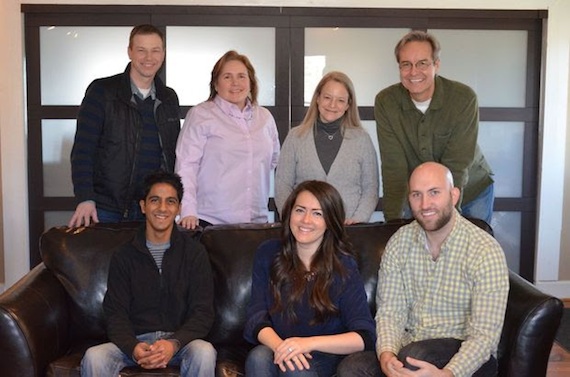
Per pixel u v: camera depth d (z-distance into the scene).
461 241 2.41
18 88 4.55
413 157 3.14
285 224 2.52
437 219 2.35
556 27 4.68
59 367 2.47
